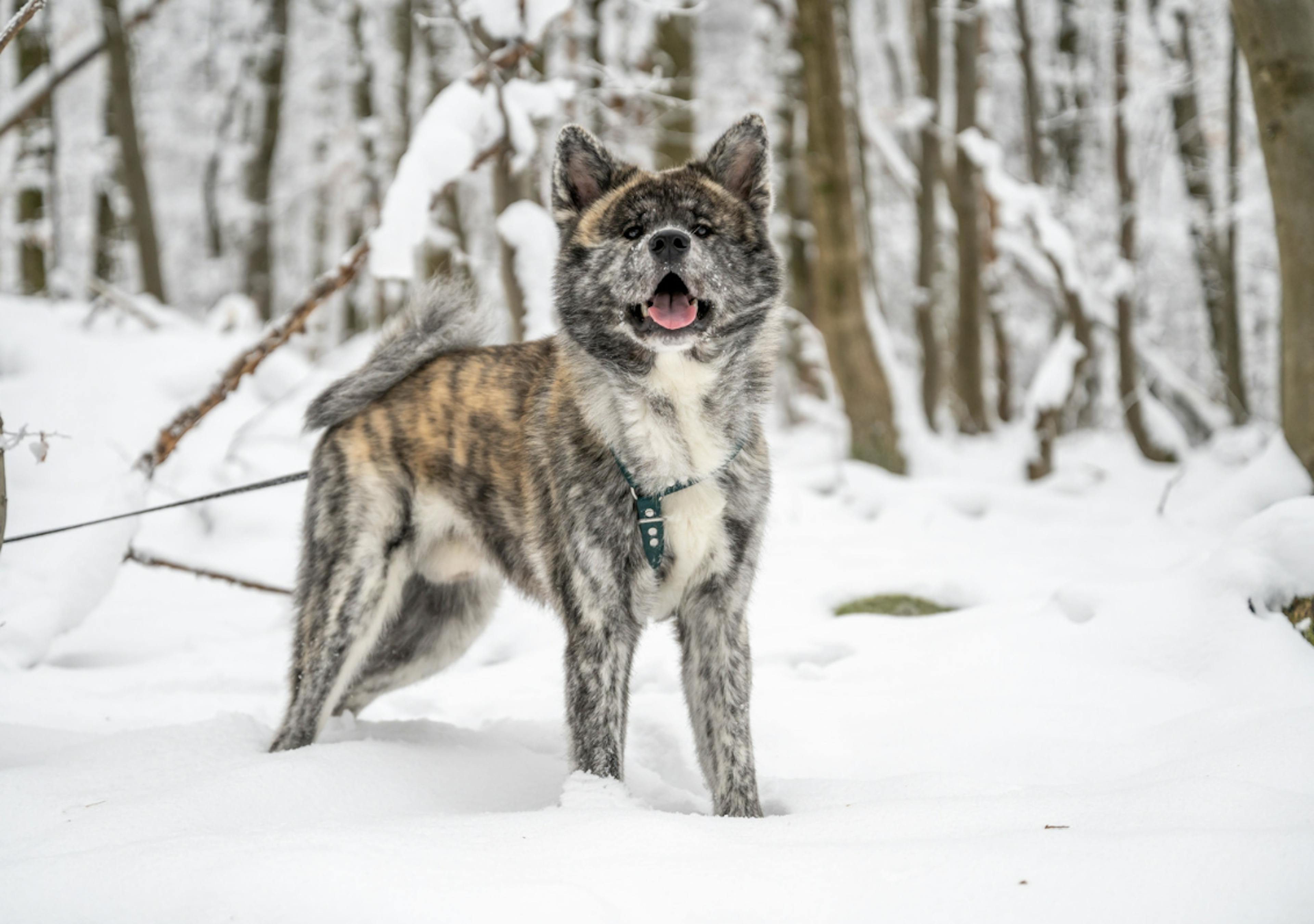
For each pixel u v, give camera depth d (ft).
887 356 35.73
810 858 7.14
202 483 24.99
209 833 7.97
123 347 28.81
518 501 11.53
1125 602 13.76
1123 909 6.16
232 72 59.77
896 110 51.83
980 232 52.54
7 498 10.60
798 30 35.09
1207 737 10.25
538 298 21.80
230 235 66.64
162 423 26.45
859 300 35.37
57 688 15.23
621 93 29.19
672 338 9.98
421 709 14.87
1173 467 40.93
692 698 10.68
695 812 10.67
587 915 6.31
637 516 10.28
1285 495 17.88
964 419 48.03
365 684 13.37
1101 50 57.06
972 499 26.96
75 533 18.02
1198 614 13.00
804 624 16.81
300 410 27.71
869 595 18.11
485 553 12.25
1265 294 59.41
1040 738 11.27
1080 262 42.45
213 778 9.50
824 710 12.67
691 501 10.36
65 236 59.47
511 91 19.40
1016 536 23.38
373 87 57.36
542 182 25.40
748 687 10.46
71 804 9.25
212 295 63.41
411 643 13.43
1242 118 54.49
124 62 44.42
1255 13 16.24
